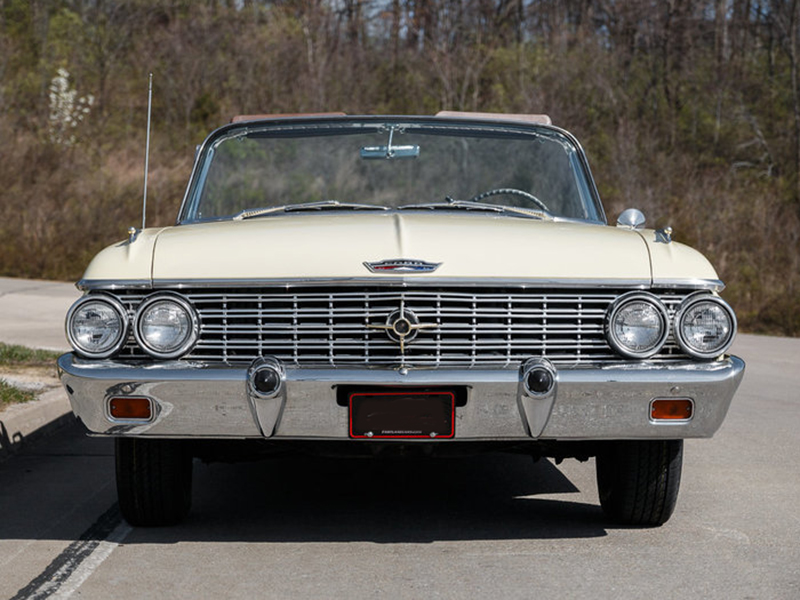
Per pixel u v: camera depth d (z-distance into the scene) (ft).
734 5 146.41
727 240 81.87
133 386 13.46
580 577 13.70
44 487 19.08
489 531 15.98
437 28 144.77
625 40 138.21
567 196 18.01
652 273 13.87
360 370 13.35
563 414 13.52
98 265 14.12
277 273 13.65
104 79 128.88
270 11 144.46
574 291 13.74
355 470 20.54
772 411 28.78
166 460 15.26
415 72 129.49
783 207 96.68
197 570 13.97
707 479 20.02
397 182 18.07
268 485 19.20
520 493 18.62
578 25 153.17
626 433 13.69
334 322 13.64
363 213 16.69
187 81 127.65
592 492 18.75
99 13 145.69
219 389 13.39
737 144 115.34
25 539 15.52
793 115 116.98
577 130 111.24
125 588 13.23
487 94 125.70
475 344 13.55
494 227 14.75
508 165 18.15
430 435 13.55
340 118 18.52
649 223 86.94
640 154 102.42
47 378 29.53
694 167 104.47
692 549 15.10
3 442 22.08
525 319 13.70
